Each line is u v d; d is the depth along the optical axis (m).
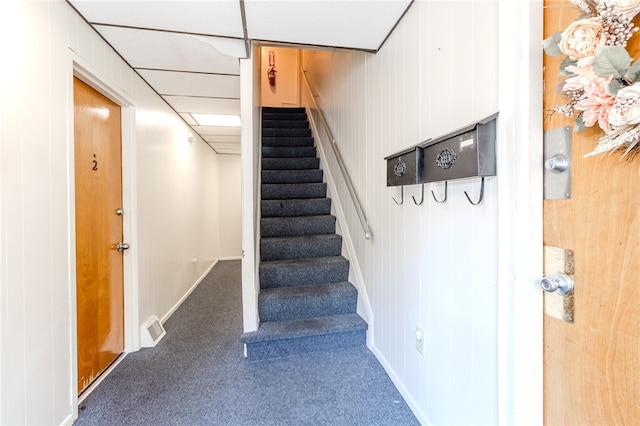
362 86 2.26
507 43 0.93
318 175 3.59
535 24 0.88
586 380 0.79
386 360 1.91
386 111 1.82
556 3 0.84
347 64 2.65
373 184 2.05
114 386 1.80
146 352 2.22
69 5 1.48
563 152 0.84
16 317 1.17
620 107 0.61
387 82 1.80
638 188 0.67
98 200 1.93
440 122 1.28
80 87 1.74
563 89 0.75
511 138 0.93
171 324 2.78
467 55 1.11
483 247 1.06
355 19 1.59
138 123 2.34
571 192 0.82
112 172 2.11
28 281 1.23
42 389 1.31
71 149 1.51
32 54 1.26
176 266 3.32
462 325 1.18
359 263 2.41
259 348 2.08
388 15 1.56
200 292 3.86
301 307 2.29
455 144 1.09
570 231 0.82
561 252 0.85
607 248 0.73
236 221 6.07
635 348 0.69
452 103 1.20
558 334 0.87
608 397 0.74
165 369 1.98
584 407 0.80
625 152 0.68
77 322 1.69
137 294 2.27
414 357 1.55
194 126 3.91
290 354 2.12
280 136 4.30
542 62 0.88
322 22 1.62
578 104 0.71
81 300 1.73
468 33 1.11
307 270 2.50
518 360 0.94
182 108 3.19
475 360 1.11
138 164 2.34
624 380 0.71
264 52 5.49
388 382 1.81
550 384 0.90
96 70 1.74
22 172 1.20
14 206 1.17
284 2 1.45
